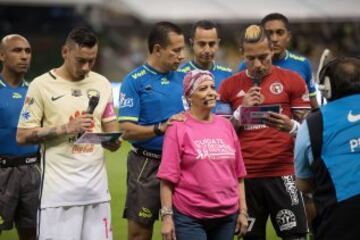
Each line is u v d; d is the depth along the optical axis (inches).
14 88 418.0
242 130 374.3
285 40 434.9
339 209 276.5
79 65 338.3
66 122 342.3
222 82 381.7
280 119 352.2
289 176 373.1
